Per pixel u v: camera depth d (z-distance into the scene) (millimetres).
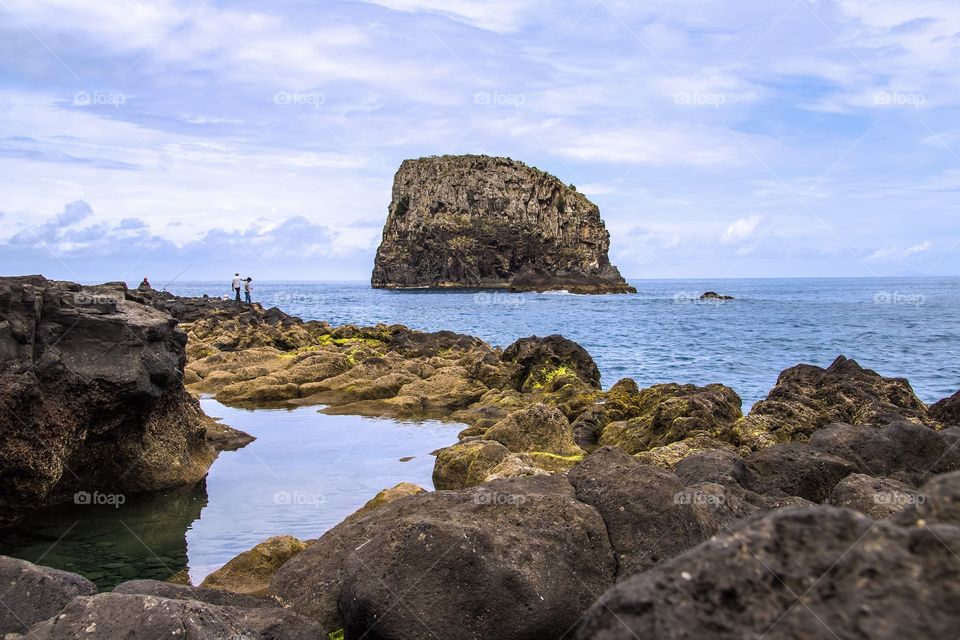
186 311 53969
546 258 161125
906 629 3453
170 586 8836
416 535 8539
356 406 25531
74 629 6832
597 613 3949
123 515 14117
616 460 11289
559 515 9312
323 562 9750
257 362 33188
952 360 42438
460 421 23391
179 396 17328
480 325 72625
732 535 4105
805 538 3965
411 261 172125
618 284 160375
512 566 8383
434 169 171625
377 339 44719
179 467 16266
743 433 17219
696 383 34812
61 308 15008
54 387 14109
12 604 7973
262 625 7766
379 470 17125
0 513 13312
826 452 13383
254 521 13656
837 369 24766
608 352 47594
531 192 161750
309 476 16672
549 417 18016
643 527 9375
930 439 13531
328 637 8844
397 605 8195
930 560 3617
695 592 3883
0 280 14266
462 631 8109
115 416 15031
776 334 60250
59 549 12367
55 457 13828
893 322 72438
